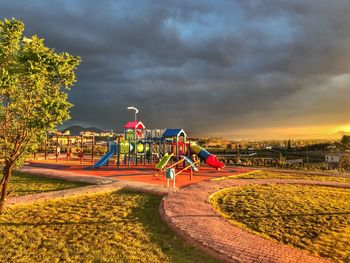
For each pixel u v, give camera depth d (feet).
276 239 25.05
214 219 28.78
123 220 28.60
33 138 23.91
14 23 22.17
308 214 32.40
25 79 22.25
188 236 23.80
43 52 22.24
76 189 41.39
